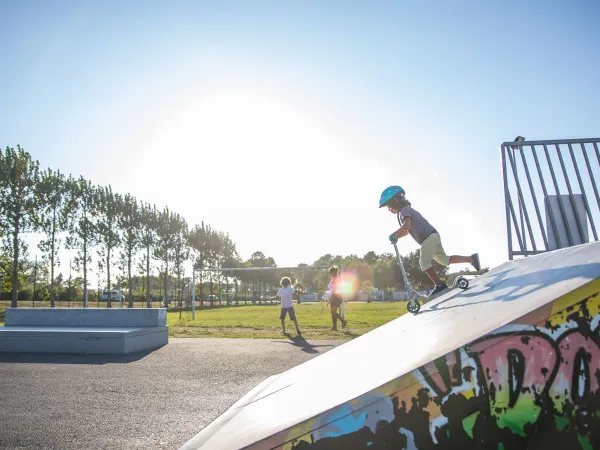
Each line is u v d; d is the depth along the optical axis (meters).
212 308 42.12
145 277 43.78
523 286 2.62
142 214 41.59
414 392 1.96
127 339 10.37
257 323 19.03
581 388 1.87
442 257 5.34
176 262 45.53
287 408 2.53
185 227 47.47
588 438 1.84
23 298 53.12
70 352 10.48
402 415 1.95
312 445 2.00
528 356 1.92
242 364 8.72
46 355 10.19
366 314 25.11
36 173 31.03
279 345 11.52
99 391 6.52
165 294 43.31
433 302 4.58
